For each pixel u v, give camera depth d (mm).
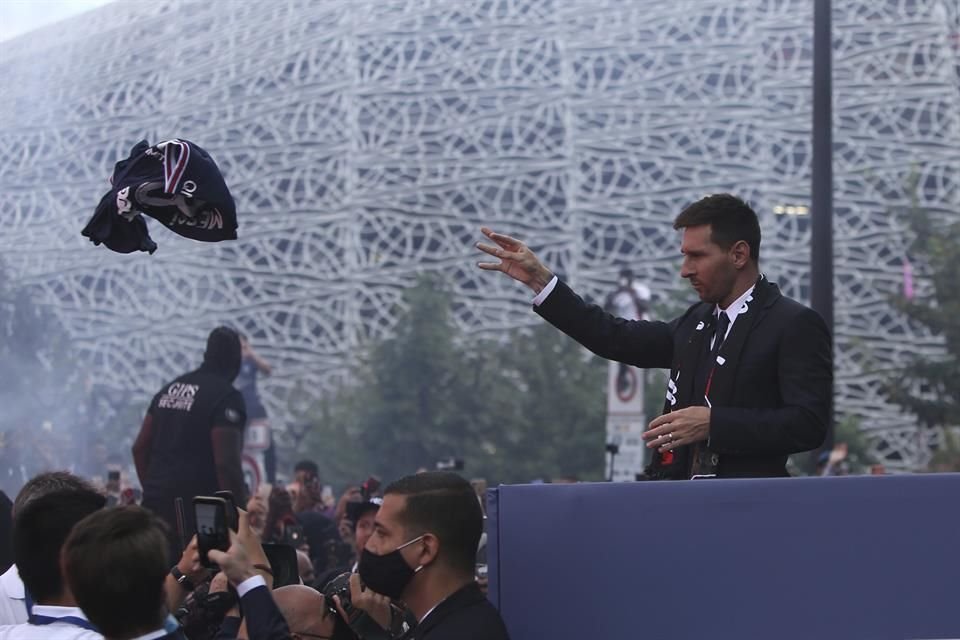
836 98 51156
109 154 39438
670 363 4863
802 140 50781
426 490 3686
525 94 51125
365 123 50500
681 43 51469
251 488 15648
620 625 3689
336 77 50062
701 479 3773
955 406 30031
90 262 38781
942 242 31344
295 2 49281
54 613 3881
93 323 42562
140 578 3338
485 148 52719
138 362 44062
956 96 51250
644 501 3729
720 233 4500
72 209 37562
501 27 51344
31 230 36875
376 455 36812
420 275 38438
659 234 50938
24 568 3930
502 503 3750
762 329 4453
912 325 45969
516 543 3730
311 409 39656
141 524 3402
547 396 36906
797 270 49812
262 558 3709
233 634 3967
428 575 3689
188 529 6875
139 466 7297
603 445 36625
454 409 36438
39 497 3979
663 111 51312
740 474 4367
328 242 50500
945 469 28297
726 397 4453
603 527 3727
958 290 30469
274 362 47875
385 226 51938
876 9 51812
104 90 39500
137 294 44281
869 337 48531
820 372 4387
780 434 4277
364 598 4078
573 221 50406
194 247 47156
